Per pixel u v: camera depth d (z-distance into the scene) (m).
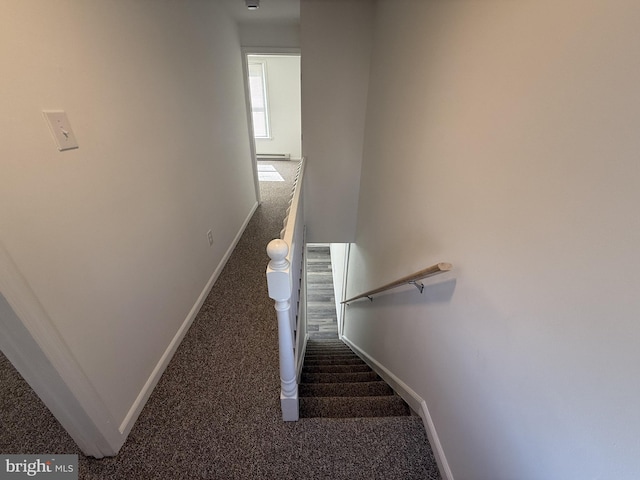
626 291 0.47
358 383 1.82
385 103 2.11
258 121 6.90
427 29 1.34
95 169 1.08
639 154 0.44
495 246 0.82
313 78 2.68
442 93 1.18
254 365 1.66
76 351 0.98
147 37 1.44
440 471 1.15
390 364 1.84
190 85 1.95
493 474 0.84
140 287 1.38
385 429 1.30
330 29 2.49
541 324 0.66
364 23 2.47
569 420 0.59
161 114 1.58
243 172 3.38
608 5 0.49
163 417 1.35
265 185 5.20
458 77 1.04
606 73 0.49
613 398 0.50
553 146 0.62
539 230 0.66
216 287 2.38
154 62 1.51
